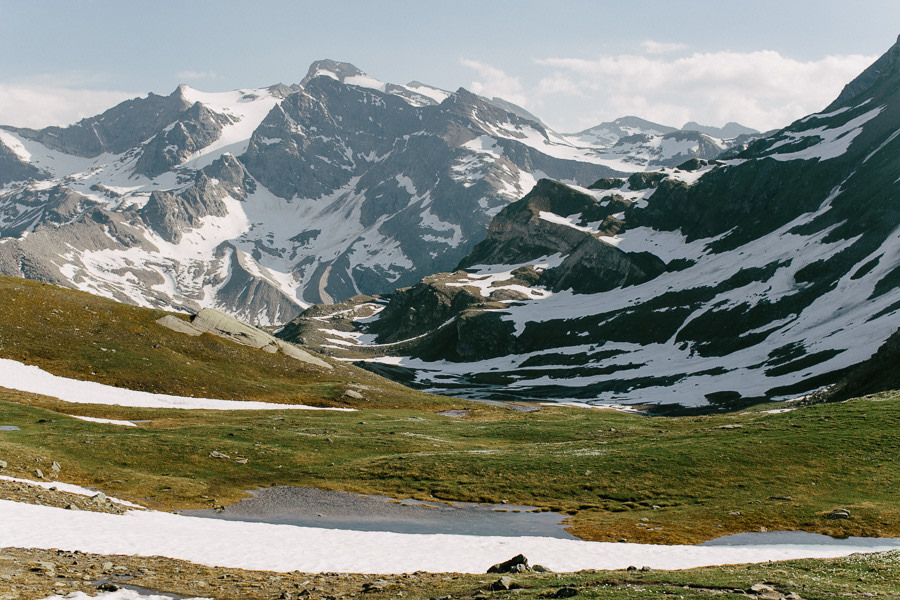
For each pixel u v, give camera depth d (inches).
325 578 1203.9
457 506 2014.0
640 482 2135.8
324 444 2886.3
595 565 1349.7
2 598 841.5
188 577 1116.5
